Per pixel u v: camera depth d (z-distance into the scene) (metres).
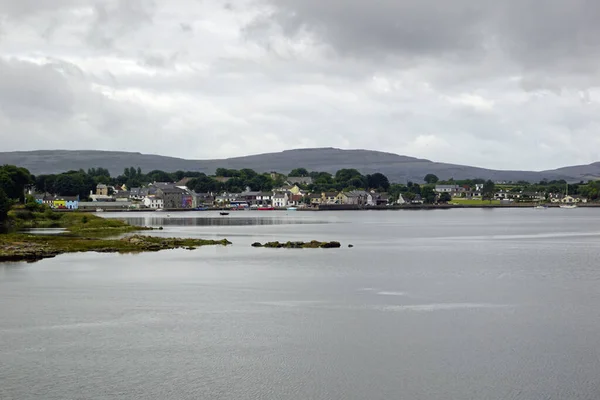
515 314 59.25
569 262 97.12
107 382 42.53
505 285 74.62
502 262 96.94
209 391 41.09
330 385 41.97
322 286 74.25
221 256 105.00
